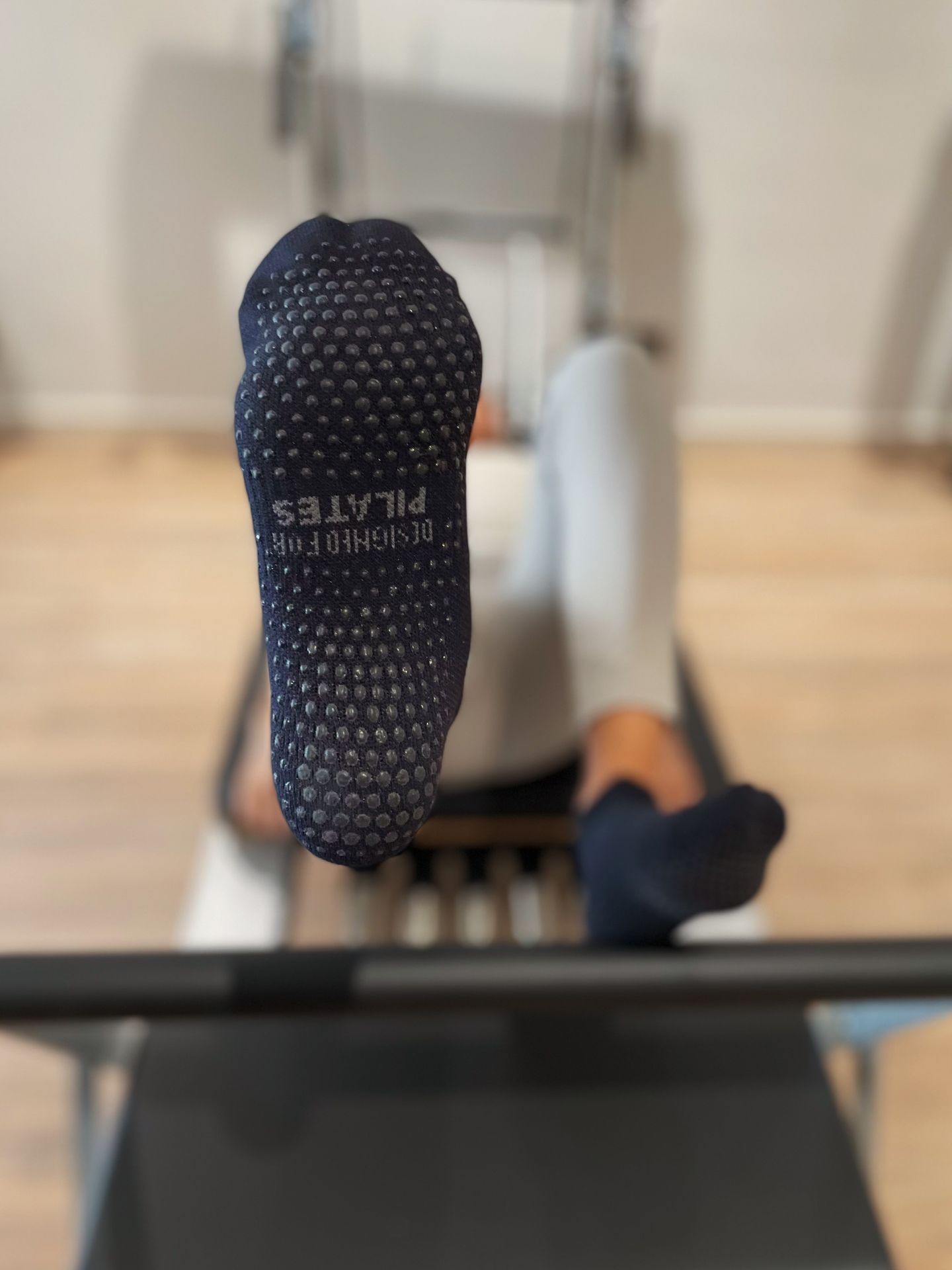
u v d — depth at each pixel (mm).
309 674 353
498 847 950
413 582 362
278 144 2021
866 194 2115
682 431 2400
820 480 2209
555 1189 676
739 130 2039
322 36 1911
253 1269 633
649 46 1939
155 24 1895
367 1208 665
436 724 355
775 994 543
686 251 2178
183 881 1240
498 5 1902
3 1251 918
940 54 1958
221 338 2260
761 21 1917
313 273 349
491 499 1081
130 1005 527
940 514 2082
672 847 486
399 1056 749
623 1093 729
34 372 2281
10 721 1468
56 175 2049
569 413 734
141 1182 674
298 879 1013
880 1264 643
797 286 2229
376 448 346
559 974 541
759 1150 698
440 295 354
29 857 1264
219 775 950
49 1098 1023
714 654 1649
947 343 2295
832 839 1324
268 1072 737
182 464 2182
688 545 1947
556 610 773
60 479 2111
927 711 1547
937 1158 1001
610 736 651
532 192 2111
